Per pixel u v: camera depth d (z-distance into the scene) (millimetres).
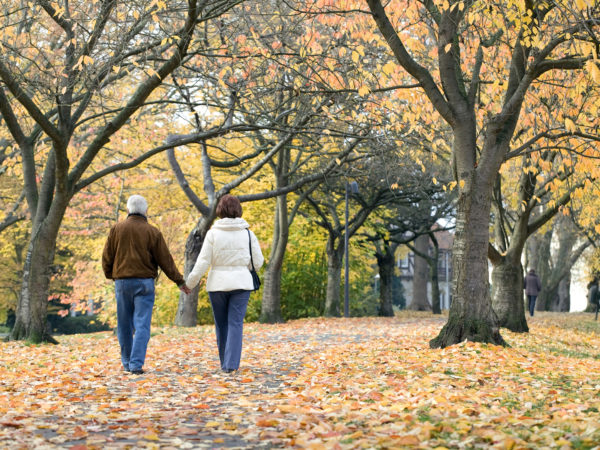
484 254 10539
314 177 19188
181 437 4457
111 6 11320
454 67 10531
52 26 12703
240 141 24969
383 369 7930
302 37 11438
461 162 10602
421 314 35656
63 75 11492
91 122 19828
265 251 28469
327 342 12984
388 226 33125
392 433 4262
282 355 10336
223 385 6957
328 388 6527
